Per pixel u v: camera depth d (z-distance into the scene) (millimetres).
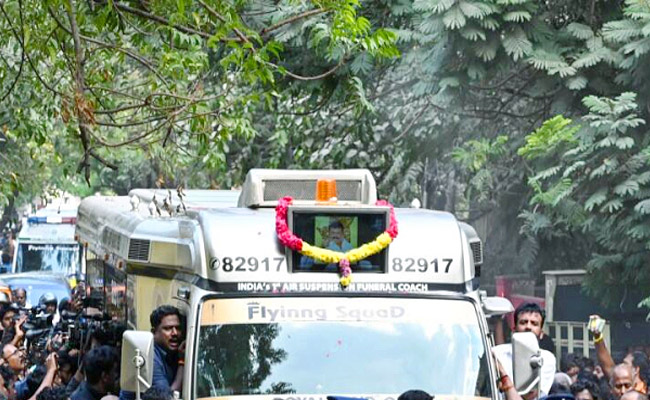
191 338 14102
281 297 14391
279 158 31000
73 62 19719
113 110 18188
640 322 26391
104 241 20844
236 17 17953
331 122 29828
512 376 14656
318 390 14039
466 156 26547
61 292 40938
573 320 27609
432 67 24891
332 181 15062
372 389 14078
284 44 25422
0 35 19547
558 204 23938
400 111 28531
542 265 29094
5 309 25156
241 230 14586
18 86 22531
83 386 15578
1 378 19453
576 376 20781
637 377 18656
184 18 17844
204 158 24250
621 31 23406
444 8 23797
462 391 14188
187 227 15055
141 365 13359
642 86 23906
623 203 23328
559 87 24984
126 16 19625
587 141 23375
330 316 14367
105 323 19391
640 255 24219
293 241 14367
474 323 14586
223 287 14344
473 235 16156
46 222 53094
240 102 20359
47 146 40156
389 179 29516
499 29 24344
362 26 18656
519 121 27734
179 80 19797
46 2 17047
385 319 14430
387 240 14586
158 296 16000
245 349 14109
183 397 13961
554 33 24594
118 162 50969
